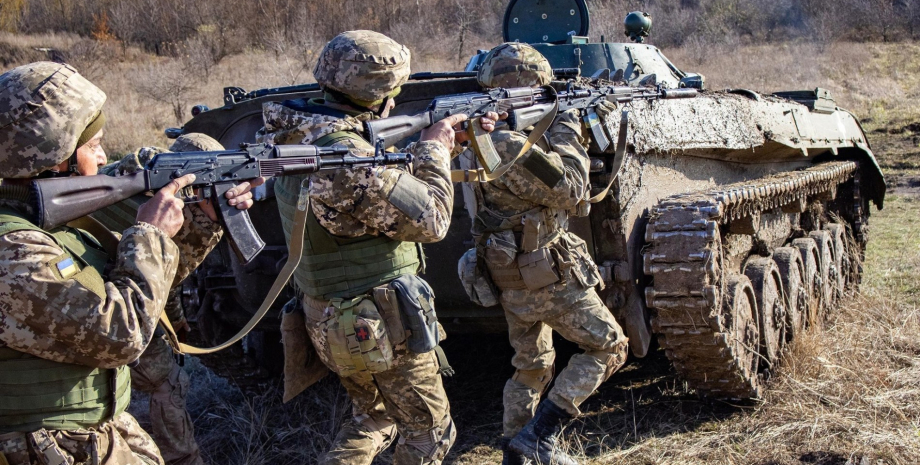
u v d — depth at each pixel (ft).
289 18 84.23
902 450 13.46
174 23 86.28
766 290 16.81
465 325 15.71
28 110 7.25
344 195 9.43
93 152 8.04
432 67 77.15
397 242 10.34
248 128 16.38
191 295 16.94
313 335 10.56
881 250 30.58
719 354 14.15
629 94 14.01
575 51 20.21
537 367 13.03
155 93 60.75
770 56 92.43
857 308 22.06
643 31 22.33
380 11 90.99
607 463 13.85
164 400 12.50
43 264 7.05
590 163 13.53
